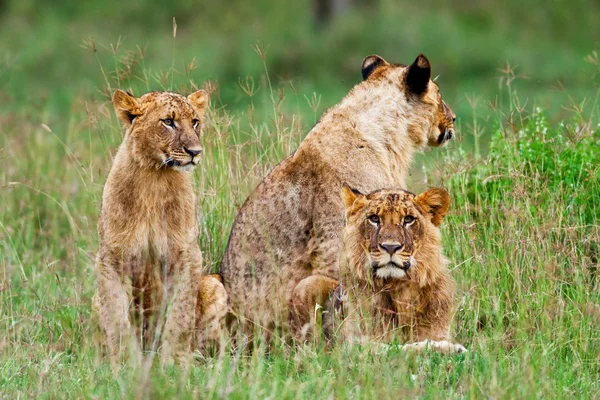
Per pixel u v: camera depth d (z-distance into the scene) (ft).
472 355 33.55
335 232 36.55
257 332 36.06
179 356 35.86
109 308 36.55
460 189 43.14
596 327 35.29
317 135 37.88
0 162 55.57
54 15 145.38
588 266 37.88
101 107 47.21
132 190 36.63
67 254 46.60
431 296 34.63
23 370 33.27
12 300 40.27
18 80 106.32
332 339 34.96
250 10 149.48
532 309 36.68
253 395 29.07
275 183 38.09
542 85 103.50
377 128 38.09
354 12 134.62
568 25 132.36
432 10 138.21
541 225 39.24
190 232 37.29
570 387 31.83
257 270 37.81
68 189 52.34
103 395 30.19
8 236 45.75
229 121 44.62
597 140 43.78
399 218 33.76
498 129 45.96
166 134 36.52
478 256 38.58
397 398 29.27
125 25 145.07
